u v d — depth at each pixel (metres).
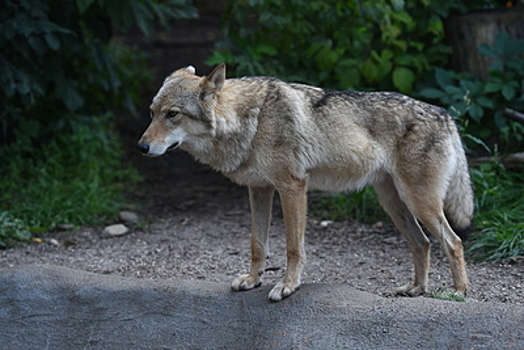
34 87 12.46
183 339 7.49
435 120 7.64
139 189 13.95
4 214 10.91
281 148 7.42
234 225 11.81
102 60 13.62
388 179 7.99
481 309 6.64
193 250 10.53
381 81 12.96
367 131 7.66
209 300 7.65
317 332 6.98
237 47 13.59
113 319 7.80
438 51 13.12
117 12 12.82
